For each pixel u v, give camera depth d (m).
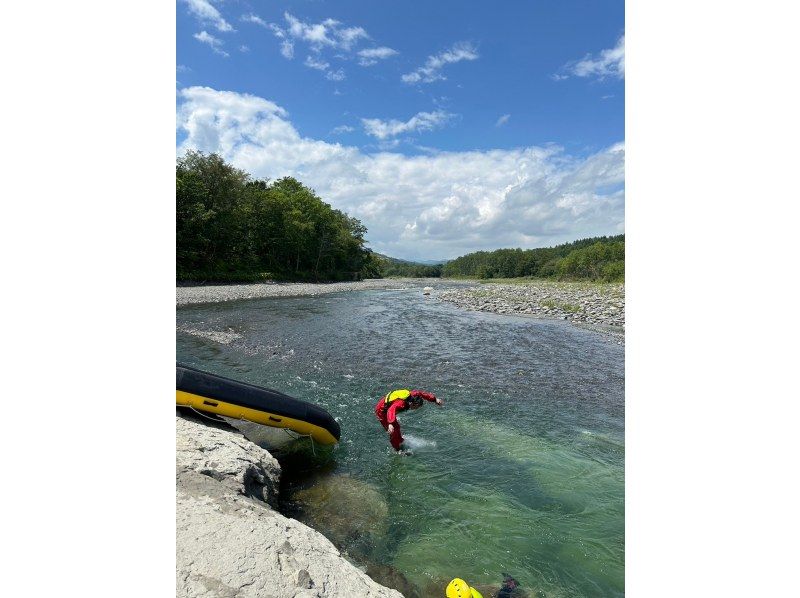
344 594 3.05
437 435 7.29
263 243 53.56
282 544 3.32
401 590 3.76
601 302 28.92
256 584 2.82
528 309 26.12
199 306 25.83
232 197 45.97
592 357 13.60
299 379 10.56
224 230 44.38
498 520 4.86
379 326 19.52
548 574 4.04
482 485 5.63
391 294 43.09
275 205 53.84
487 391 9.93
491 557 4.25
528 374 11.48
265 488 4.76
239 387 5.93
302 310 25.34
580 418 8.23
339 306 28.28
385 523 4.75
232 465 4.54
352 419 7.95
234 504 3.75
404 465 6.16
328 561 3.40
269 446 6.39
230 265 47.16
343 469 6.00
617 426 7.84
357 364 12.28
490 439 7.14
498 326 19.92
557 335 17.58
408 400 6.74
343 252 71.25
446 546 4.38
